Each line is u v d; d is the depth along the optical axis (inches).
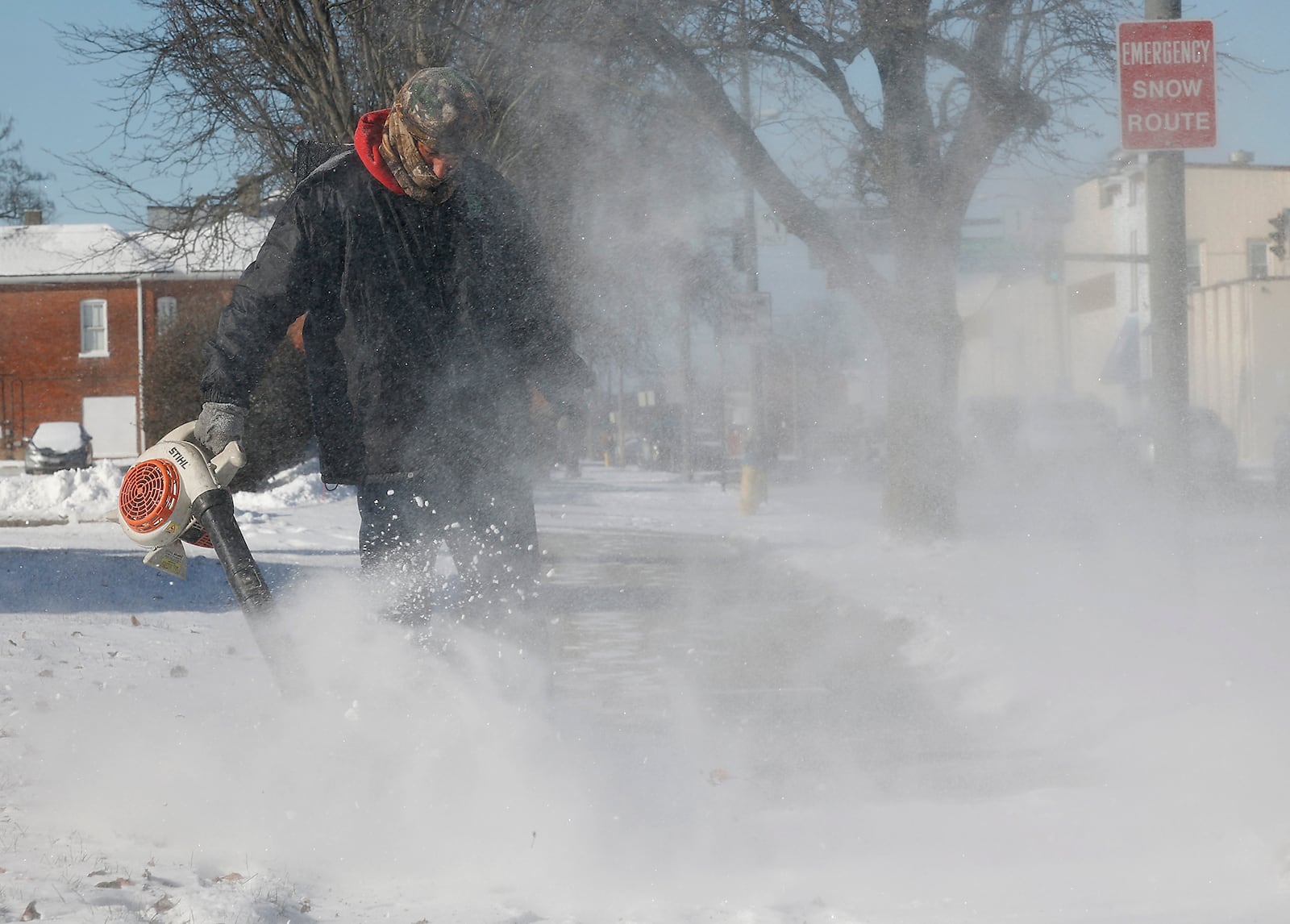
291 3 998.4
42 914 146.2
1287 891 160.6
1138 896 161.5
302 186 200.2
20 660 368.5
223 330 197.9
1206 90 462.3
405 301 202.1
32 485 1264.8
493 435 208.7
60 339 3211.1
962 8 763.4
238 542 189.0
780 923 150.7
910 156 788.0
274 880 162.4
